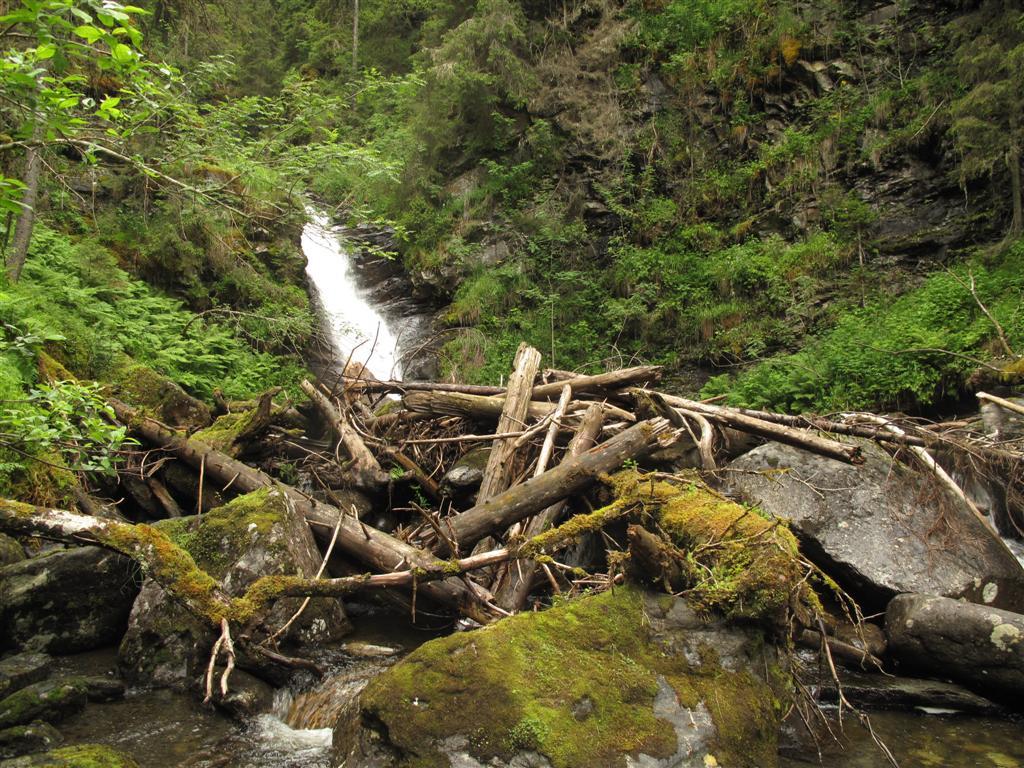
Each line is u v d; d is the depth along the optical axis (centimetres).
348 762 349
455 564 462
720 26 1753
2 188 322
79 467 418
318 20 3094
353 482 722
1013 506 678
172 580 416
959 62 1286
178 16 1226
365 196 1855
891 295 1290
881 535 573
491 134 1873
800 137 1530
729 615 398
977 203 1302
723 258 1502
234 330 1255
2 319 730
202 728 407
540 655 366
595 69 1858
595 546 645
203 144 800
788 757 376
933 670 462
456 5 2145
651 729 344
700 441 673
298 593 437
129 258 1203
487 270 1694
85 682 429
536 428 685
